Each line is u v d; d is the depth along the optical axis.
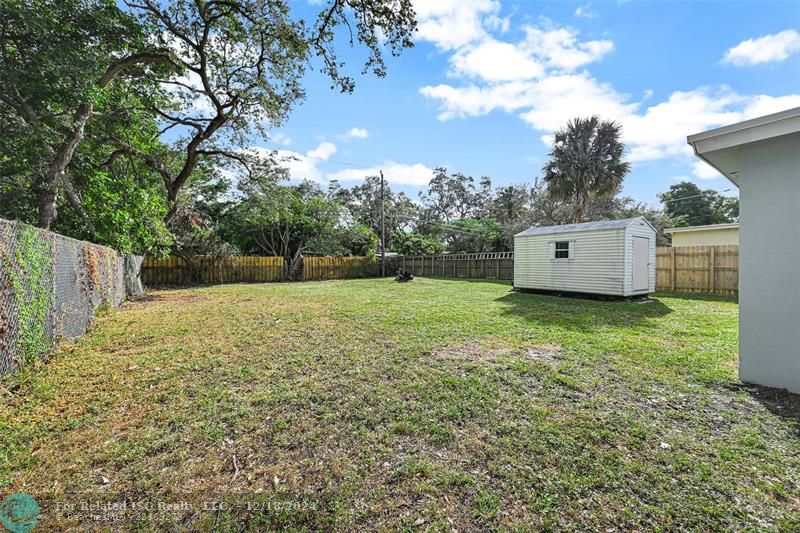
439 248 22.88
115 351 4.03
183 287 13.08
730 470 1.81
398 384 3.00
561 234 9.42
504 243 19.75
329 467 1.86
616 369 3.37
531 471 1.81
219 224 17.95
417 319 5.89
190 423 2.32
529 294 9.79
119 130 8.75
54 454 1.95
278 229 18.11
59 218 7.78
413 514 1.52
